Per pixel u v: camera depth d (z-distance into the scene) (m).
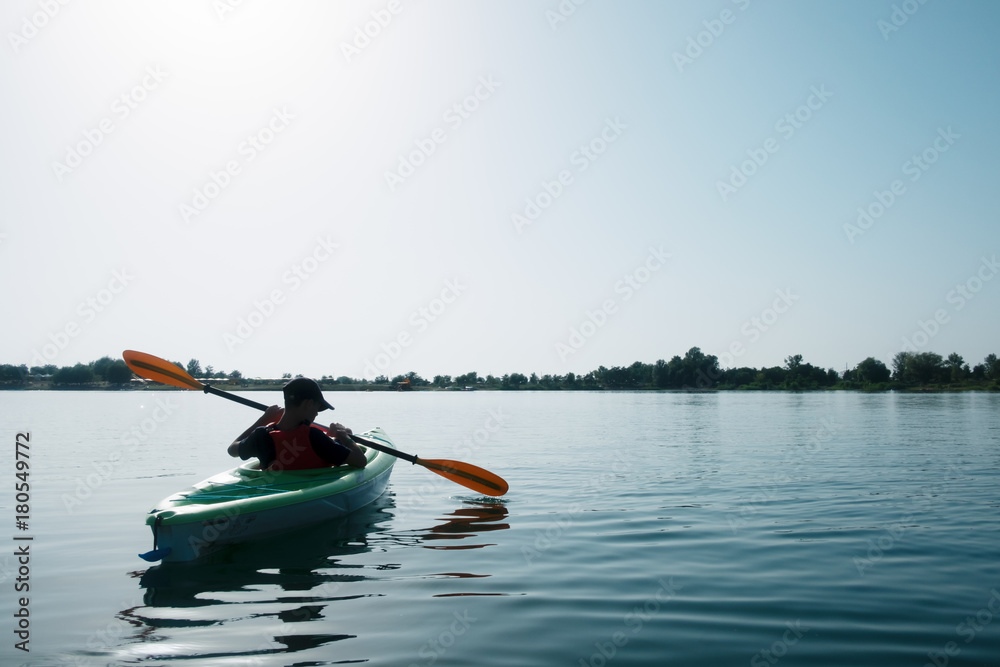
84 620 2.99
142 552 4.27
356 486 5.48
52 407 24.19
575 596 3.33
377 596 3.32
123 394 42.50
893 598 3.28
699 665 2.49
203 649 2.64
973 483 6.84
